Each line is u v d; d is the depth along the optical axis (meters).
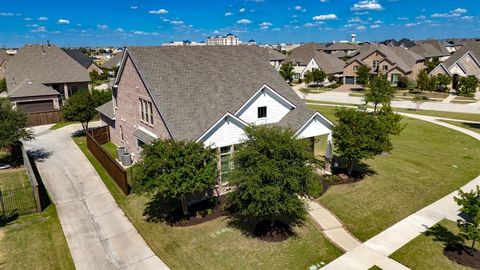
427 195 20.80
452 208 19.06
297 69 92.12
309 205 19.47
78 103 36.72
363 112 22.69
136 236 16.94
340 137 21.80
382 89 43.69
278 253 15.12
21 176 25.48
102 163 26.97
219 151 20.69
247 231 16.89
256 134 16.19
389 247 15.49
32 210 19.64
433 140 33.31
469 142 32.53
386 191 21.31
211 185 17.52
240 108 22.25
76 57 96.50
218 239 16.28
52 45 55.66
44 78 50.97
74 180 24.42
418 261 14.39
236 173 15.87
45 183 23.94
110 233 17.28
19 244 16.33
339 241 16.11
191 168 16.83
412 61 77.56
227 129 20.66
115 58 104.38
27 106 45.28
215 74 24.92
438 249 15.14
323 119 23.38
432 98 60.06
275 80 27.41
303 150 15.85
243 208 16.14
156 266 14.55
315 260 14.67
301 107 25.30
